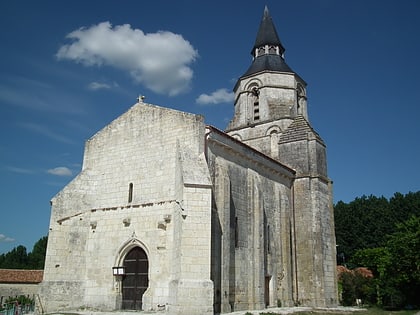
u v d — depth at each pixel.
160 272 21.44
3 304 36.25
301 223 32.56
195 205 19.97
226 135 25.30
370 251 51.25
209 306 18.64
